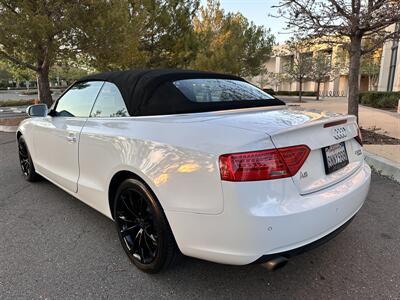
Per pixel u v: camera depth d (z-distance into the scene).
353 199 2.33
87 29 9.04
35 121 4.16
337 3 6.78
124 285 2.39
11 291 2.32
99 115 3.03
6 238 3.09
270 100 3.10
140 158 2.35
